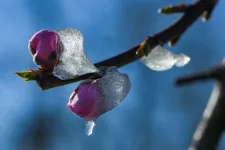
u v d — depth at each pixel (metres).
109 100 0.28
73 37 0.28
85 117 0.28
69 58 0.28
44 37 0.28
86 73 0.28
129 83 0.28
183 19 0.32
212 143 0.37
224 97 0.37
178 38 0.32
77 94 0.28
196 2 0.32
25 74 0.28
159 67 0.29
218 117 0.37
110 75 0.28
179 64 0.30
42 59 0.28
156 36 0.30
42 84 0.28
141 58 0.29
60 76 0.28
